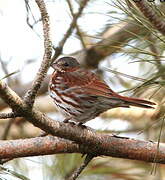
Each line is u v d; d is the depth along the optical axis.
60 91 10.83
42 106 14.52
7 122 14.33
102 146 8.72
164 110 9.38
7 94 7.27
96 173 11.09
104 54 12.94
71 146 8.58
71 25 11.65
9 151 8.33
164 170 11.94
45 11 7.78
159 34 9.02
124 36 10.72
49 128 8.00
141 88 9.26
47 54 7.56
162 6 8.94
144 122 13.08
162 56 8.77
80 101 10.56
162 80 8.72
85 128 8.52
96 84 10.48
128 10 8.86
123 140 8.89
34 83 7.48
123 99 9.38
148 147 8.92
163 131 11.95
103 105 10.25
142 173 11.80
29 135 14.26
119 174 11.43
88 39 12.83
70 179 8.83
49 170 10.76
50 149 8.48
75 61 11.35
